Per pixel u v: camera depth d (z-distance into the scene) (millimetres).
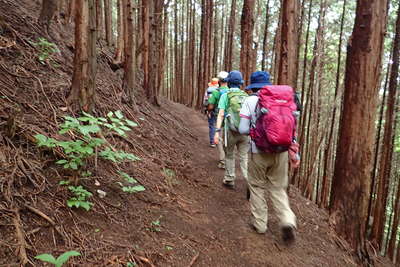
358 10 3824
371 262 4062
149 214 3068
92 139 2875
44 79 3963
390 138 5699
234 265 2787
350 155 4043
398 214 6168
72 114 3617
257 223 3375
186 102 19578
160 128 6133
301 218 4129
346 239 4055
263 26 16500
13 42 4172
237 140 4418
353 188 4055
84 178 2875
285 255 3121
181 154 5535
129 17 5840
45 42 4547
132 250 2428
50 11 5266
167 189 3781
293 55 4023
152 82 7863
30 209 2260
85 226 2461
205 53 15281
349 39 3971
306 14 11023
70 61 5066
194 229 3156
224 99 4336
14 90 3406
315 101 9312
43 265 1952
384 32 3789
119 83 6297
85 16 3582
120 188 3188
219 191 4492
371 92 3873
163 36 14984
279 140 2902
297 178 7914
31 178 2520
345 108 4086
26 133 2855
